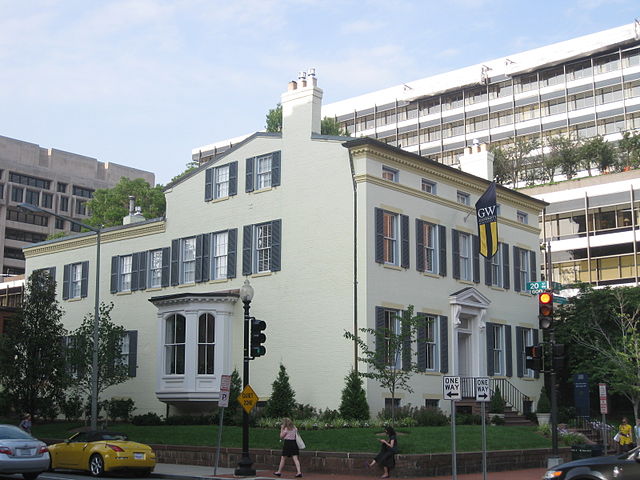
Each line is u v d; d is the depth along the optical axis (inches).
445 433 1117.7
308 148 1357.0
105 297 1692.9
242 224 1439.5
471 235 1510.8
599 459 599.2
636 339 1486.2
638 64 4025.6
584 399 1497.3
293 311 1323.8
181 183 1578.5
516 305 1612.9
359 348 1226.6
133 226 1654.8
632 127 4010.8
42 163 5187.0
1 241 4825.3
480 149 1667.1
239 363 1385.3
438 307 1387.8
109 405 1556.3
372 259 1259.2
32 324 1461.6
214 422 1326.3
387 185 1311.5
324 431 1107.9
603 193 2819.9
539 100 4347.9
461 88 4665.4
